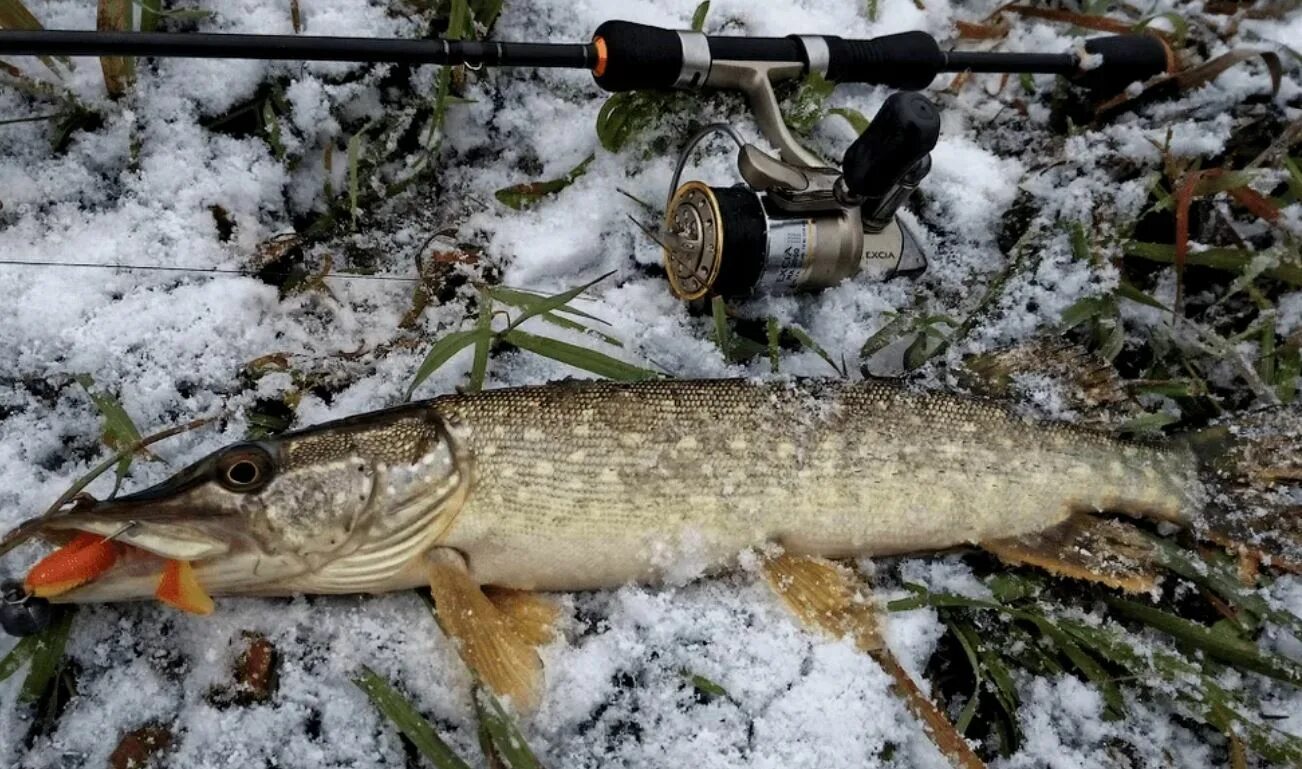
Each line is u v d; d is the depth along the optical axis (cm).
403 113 41
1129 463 37
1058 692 36
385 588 33
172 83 39
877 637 35
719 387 35
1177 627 36
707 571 35
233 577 31
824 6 47
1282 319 42
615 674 34
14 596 31
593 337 40
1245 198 42
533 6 43
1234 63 45
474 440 33
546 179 43
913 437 35
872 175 35
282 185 40
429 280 40
